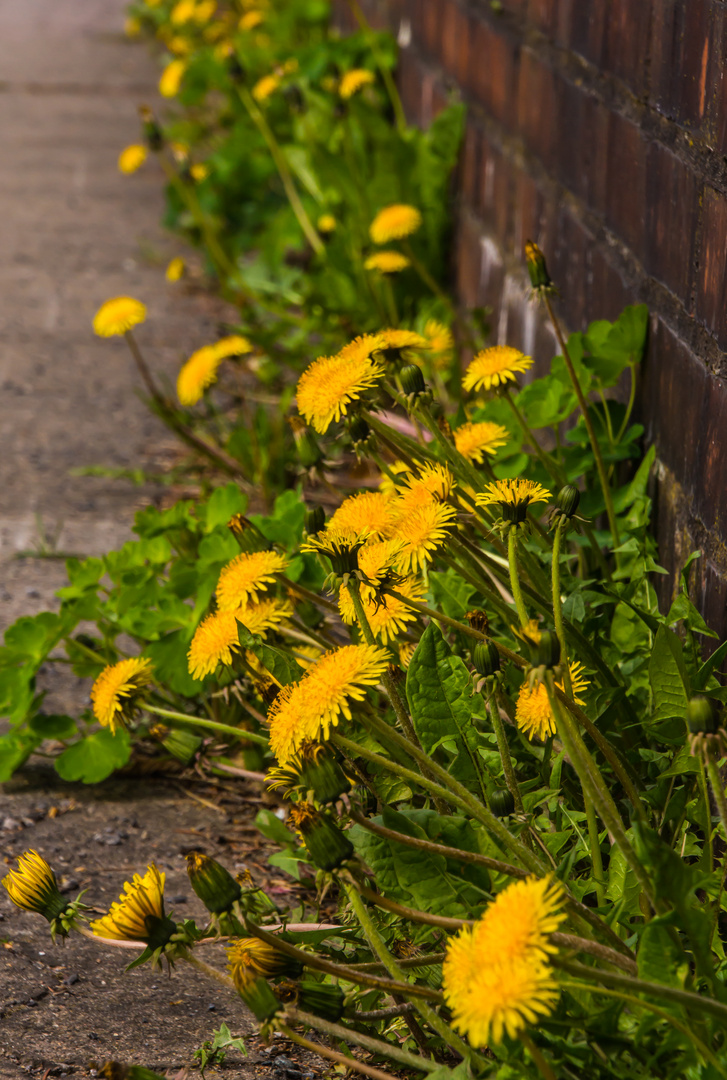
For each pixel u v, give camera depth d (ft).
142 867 6.43
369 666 5.53
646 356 6.61
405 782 5.98
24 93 20.75
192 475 8.93
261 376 10.00
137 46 25.00
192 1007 6.00
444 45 10.75
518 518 5.74
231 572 5.92
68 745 6.82
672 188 6.39
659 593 6.49
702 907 5.68
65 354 11.11
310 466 6.28
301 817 5.44
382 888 5.65
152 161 17.28
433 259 10.74
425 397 6.05
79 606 6.75
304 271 12.67
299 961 5.49
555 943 5.40
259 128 13.62
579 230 7.21
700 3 6.18
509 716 6.05
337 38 14.15
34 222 14.65
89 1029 5.92
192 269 13.28
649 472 6.58
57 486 8.72
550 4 7.52
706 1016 5.46
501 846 5.70
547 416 6.72
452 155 10.25
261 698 5.95
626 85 6.73
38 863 5.65
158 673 6.70
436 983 5.71
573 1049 5.42
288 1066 5.84
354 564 5.67
